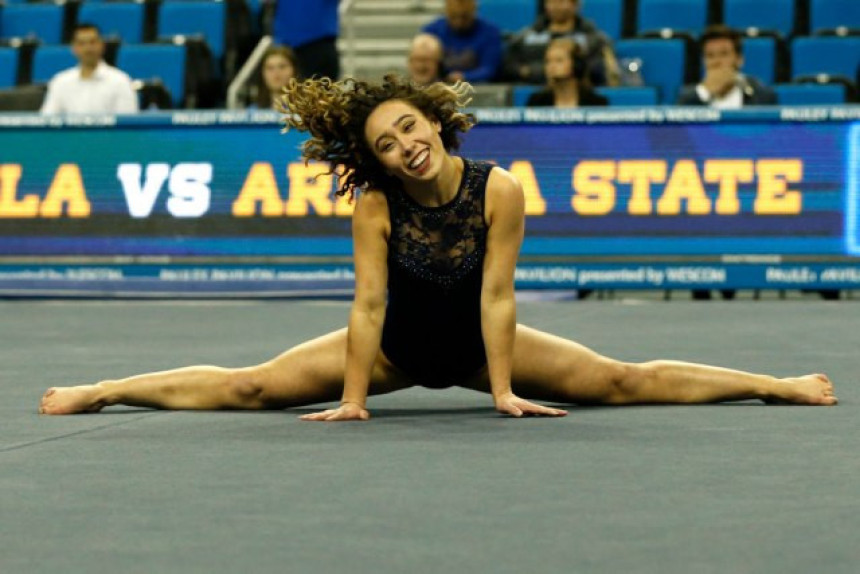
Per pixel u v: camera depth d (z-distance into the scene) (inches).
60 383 472.1
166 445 323.3
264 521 237.5
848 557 209.6
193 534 227.9
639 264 854.5
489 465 292.2
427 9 1331.2
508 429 344.2
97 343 624.7
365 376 367.2
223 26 1188.5
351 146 362.0
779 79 1073.5
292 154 871.1
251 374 381.7
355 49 1295.5
